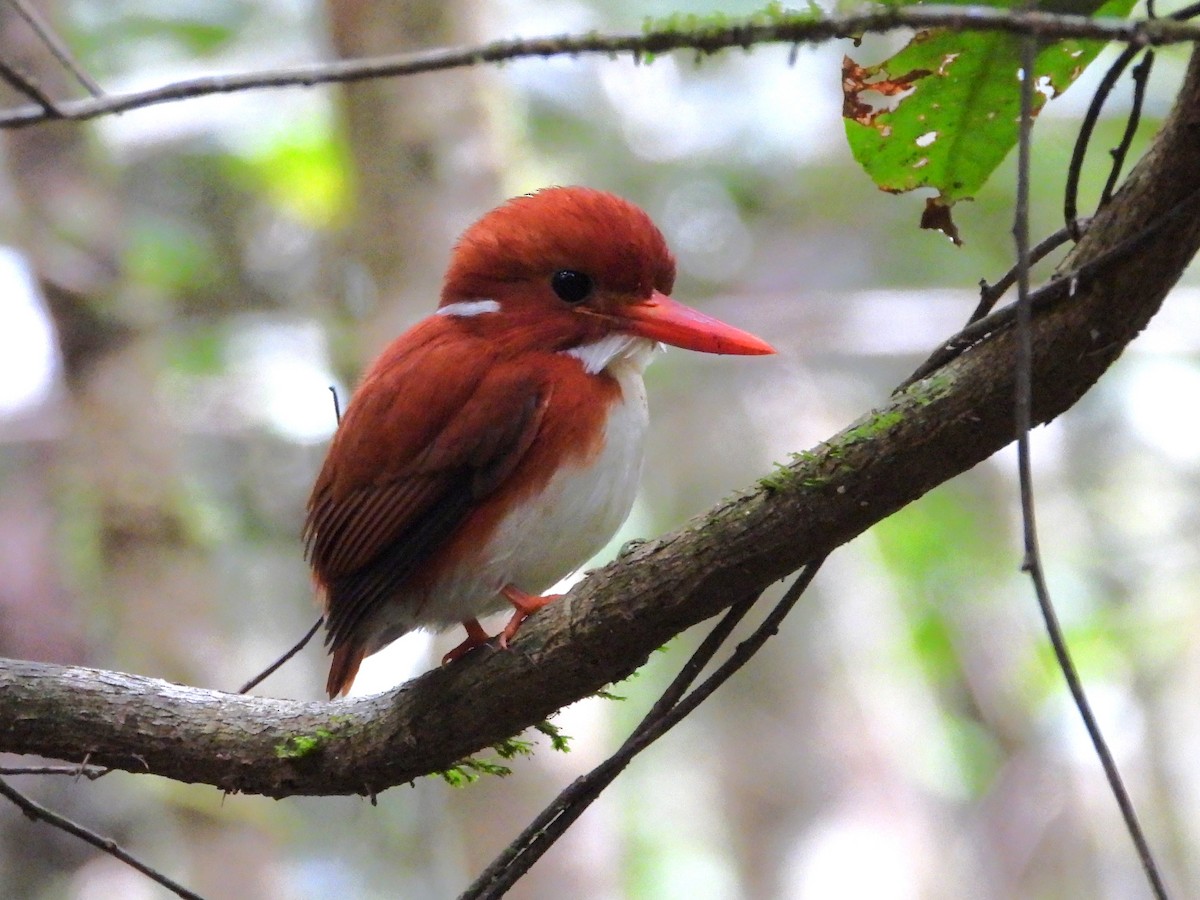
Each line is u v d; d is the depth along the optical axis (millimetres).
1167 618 13023
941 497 13609
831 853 12094
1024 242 3686
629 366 5742
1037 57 4344
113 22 13016
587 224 5645
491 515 5543
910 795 12688
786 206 14211
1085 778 14133
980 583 13484
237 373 12688
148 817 12000
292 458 13242
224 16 13242
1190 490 13656
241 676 12078
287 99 13383
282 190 13641
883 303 13086
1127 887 13930
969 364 4059
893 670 13109
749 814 12430
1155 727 13680
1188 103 3783
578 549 5664
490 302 5754
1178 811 13797
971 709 15227
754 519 4332
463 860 10312
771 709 12633
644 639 4645
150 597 11094
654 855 12812
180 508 11375
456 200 10656
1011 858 14047
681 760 12828
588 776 4812
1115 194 3996
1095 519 13711
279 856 11133
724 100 14062
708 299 13312
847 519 4246
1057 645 3613
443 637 10547
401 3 10719
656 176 13898
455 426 5523
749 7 11484
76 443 11281
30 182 11273
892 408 4133
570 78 13773
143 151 13500
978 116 4535
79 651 11562
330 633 5906
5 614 11508
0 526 11867
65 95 11344
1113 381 13617
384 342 10578
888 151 4680
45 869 11703
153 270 12516
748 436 12727
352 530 5715
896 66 4387
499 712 4934
